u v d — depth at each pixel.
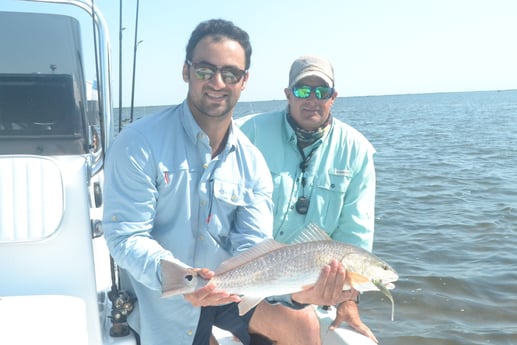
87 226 2.72
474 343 5.69
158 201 2.63
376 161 20.52
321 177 3.75
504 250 8.62
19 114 2.93
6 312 2.37
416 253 8.62
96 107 3.53
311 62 3.66
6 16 2.97
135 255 2.46
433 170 17.53
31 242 2.63
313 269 2.46
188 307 2.69
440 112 75.31
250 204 2.80
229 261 2.43
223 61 2.58
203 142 2.64
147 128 2.60
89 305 2.68
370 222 3.81
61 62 3.01
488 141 27.17
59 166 2.70
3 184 2.59
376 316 6.35
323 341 3.43
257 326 2.91
